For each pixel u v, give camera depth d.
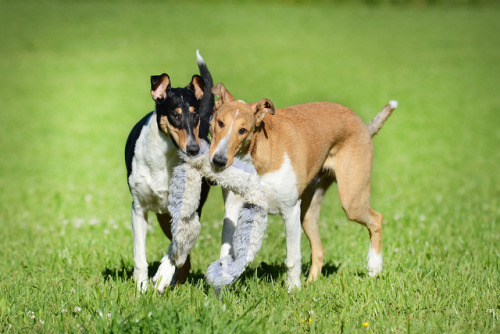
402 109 27.36
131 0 59.66
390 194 14.08
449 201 13.20
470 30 47.34
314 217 7.64
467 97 29.61
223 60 37.53
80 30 46.00
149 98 29.69
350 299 6.23
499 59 38.16
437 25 49.53
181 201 6.01
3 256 8.65
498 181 15.60
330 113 7.38
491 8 57.44
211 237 9.55
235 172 5.99
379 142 21.81
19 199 14.12
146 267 6.69
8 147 21.09
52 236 10.17
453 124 24.67
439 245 9.05
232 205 6.66
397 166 17.94
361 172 7.46
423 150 20.45
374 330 5.52
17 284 6.64
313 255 7.59
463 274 7.12
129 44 41.91
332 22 50.94
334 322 5.68
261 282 6.81
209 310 5.53
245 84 31.20
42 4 56.34
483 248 8.72
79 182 16.12
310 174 7.04
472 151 20.22
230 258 6.06
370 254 7.67
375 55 39.56
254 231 5.98
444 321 5.68
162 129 6.39
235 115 6.02
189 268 7.33
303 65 36.56
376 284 6.68
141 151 6.57
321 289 6.63
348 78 33.50
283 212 6.70
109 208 12.76
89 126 24.72
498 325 5.57
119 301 5.91
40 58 38.09
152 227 10.54
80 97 29.78
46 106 28.06
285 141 6.61
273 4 60.09
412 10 56.94
